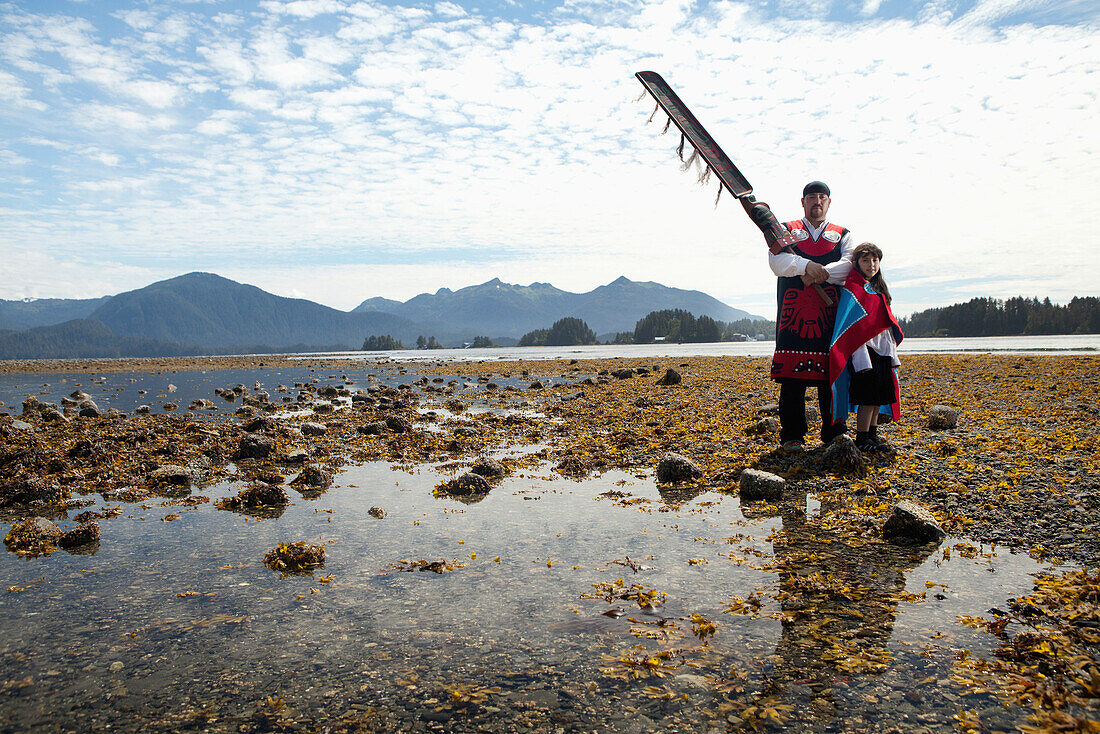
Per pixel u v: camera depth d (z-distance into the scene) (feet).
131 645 12.15
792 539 17.76
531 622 12.84
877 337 25.23
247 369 169.07
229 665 11.28
